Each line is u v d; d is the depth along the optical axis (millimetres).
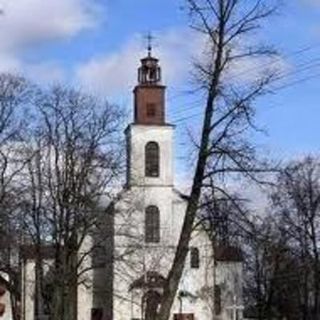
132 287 81625
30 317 86562
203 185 30969
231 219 30953
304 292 94500
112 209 82062
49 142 72250
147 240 91562
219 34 30984
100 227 82125
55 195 72250
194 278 81938
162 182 94750
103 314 93375
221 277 75875
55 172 72312
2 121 71188
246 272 90625
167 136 95875
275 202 89500
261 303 95688
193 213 31422
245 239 31594
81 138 85000
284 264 92562
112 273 89062
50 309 75312
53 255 77188
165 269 87562
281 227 88500
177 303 90562
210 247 37719
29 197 70562
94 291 92688
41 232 72125
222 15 30891
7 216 68375
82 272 77312
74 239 73312
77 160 72875
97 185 73562
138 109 96812
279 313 98125
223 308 75812
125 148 80375
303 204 91500
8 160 70250
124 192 84188
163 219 93375
